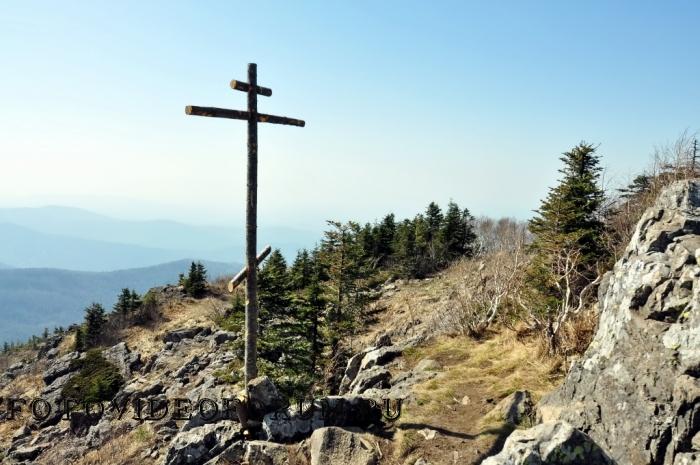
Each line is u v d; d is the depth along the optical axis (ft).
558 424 21.18
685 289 27.58
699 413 23.07
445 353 61.11
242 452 36.58
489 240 177.68
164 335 164.55
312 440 34.55
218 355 126.62
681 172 69.41
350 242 111.65
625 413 26.68
